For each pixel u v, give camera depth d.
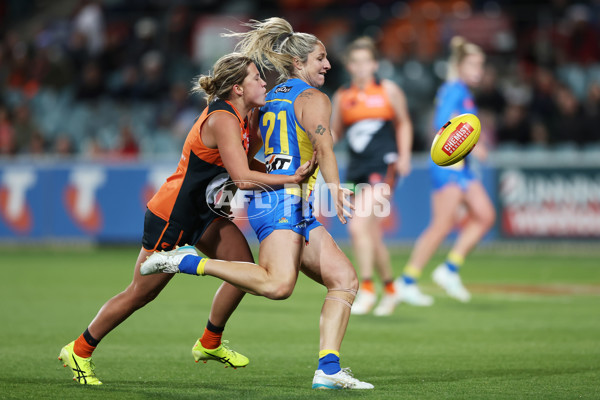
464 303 32.72
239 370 19.50
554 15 66.38
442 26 66.19
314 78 17.97
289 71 17.98
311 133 16.62
